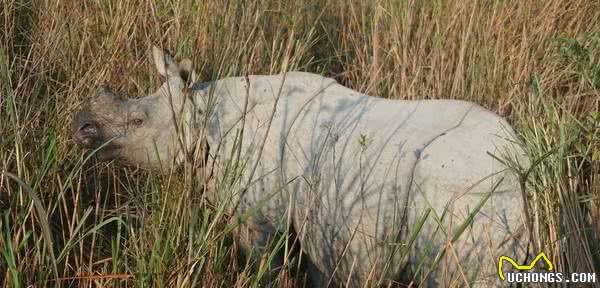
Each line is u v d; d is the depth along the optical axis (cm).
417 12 1068
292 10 1072
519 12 1013
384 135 621
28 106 764
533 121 627
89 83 834
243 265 683
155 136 660
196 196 614
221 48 884
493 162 583
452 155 589
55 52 854
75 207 614
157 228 579
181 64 666
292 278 642
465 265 574
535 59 939
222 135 656
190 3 966
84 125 659
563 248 573
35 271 566
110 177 776
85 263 630
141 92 851
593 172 648
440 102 643
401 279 612
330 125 639
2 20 934
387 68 984
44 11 933
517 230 570
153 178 673
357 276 623
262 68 904
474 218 571
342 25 1109
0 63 725
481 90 924
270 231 662
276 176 642
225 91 675
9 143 700
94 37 941
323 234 630
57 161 711
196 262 537
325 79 675
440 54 961
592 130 660
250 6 953
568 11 1038
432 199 584
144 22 918
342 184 617
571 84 863
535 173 588
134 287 554
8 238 531
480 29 995
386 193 600
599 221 603
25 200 618
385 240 600
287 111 655
